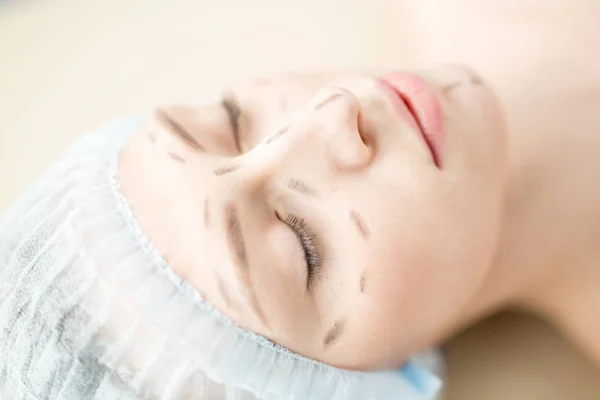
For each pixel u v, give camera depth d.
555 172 1.01
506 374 1.09
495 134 0.84
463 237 0.79
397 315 0.78
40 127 1.36
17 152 1.33
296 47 1.41
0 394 0.80
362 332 0.77
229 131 0.82
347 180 0.73
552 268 1.03
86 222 0.75
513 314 1.15
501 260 0.99
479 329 1.14
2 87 1.41
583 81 1.03
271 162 0.71
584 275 1.02
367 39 1.39
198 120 0.81
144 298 0.70
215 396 0.73
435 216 0.76
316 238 0.73
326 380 0.77
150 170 0.74
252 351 0.72
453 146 0.79
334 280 0.74
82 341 0.72
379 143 0.76
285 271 0.71
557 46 1.06
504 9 1.13
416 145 0.76
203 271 0.69
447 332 0.95
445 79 0.85
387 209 0.74
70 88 1.41
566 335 1.10
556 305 1.08
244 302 0.68
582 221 1.00
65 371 0.73
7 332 0.78
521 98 1.07
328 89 0.74
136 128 0.89
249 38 1.43
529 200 1.01
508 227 0.99
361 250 0.74
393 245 0.74
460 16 1.19
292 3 1.45
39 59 1.44
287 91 0.83
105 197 0.76
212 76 1.40
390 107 0.77
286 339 0.72
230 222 0.68
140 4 1.50
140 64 1.43
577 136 1.02
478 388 1.08
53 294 0.74
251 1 1.47
